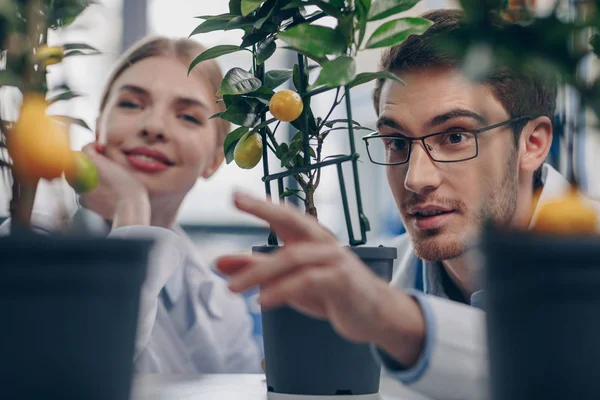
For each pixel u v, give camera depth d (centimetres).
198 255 189
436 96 104
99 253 40
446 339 56
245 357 188
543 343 37
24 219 45
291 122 79
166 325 170
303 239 55
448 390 57
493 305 39
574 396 37
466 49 41
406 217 112
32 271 38
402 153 111
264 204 55
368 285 54
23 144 45
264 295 52
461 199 105
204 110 176
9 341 38
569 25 40
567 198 41
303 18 78
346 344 70
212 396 69
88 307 40
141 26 274
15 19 48
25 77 48
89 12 59
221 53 81
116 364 41
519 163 110
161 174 171
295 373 70
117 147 171
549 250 36
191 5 224
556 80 40
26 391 39
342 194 76
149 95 171
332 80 61
